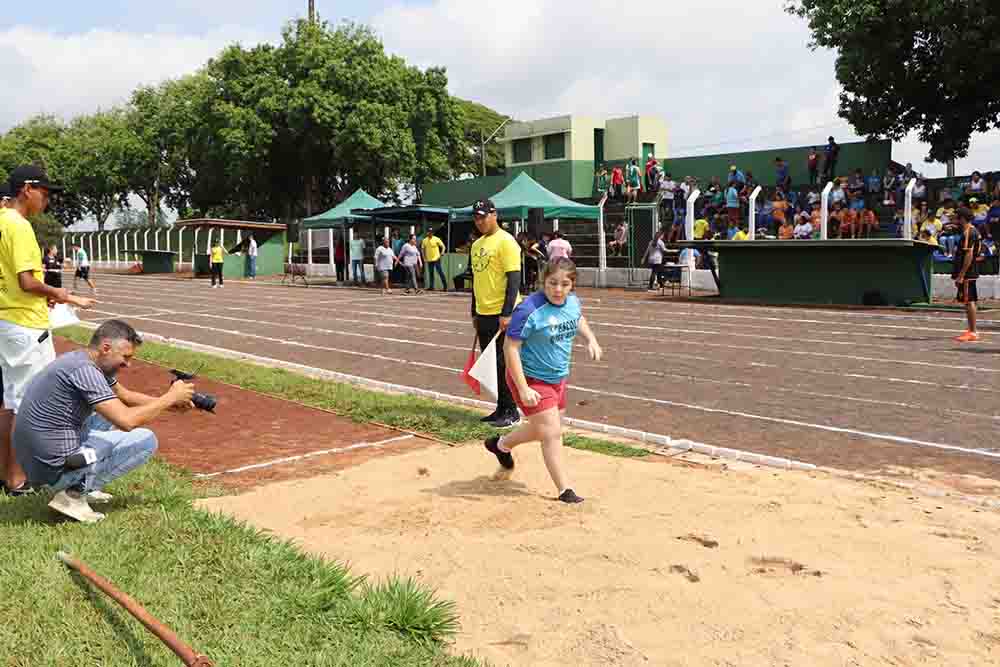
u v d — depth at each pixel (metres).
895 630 3.73
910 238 20.66
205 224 39.22
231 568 4.21
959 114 26.89
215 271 32.69
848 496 5.75
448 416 8.30
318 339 15.35
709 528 4.99
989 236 21.30
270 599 3.89
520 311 5.52
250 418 8.44
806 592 4.11
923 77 26.61
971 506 5.62
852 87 27.72
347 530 5.06
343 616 3.78
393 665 3.41
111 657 3.37
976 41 23.67
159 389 10.05
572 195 40.66
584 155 41.34
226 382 10.44
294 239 47.34
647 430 8.01
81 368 4.81
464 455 6.96
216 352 13.88
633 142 40.69
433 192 43.38
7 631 3.52
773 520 5.17
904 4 24.86
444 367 11.84
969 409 8.66
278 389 9.82
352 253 32.88
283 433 7.81
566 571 4.34
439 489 5.93
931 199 25.09
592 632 3.72
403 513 5.34
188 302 24.75
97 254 53.59
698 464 6.72
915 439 7.53
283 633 3.61
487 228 8.13
